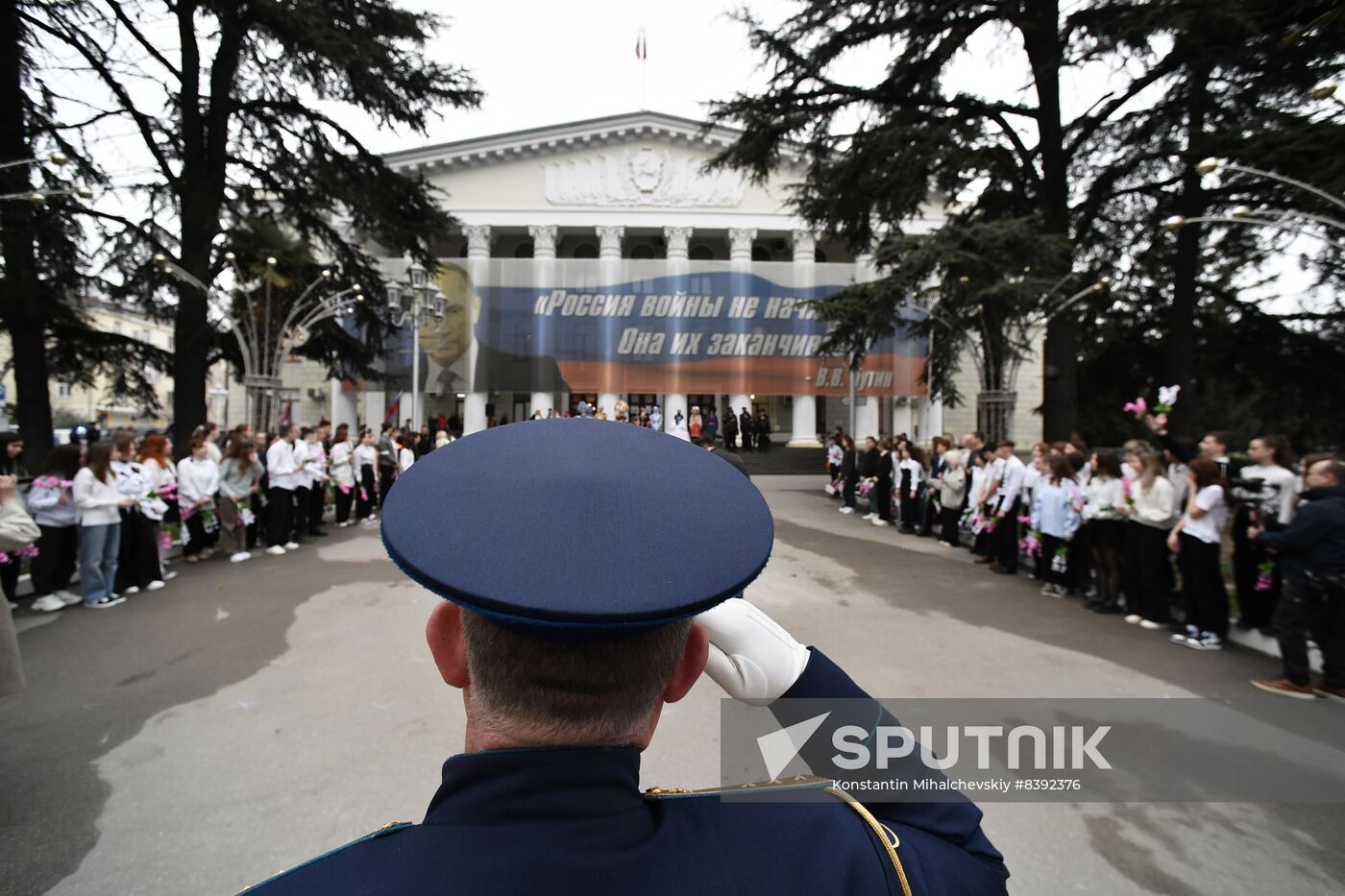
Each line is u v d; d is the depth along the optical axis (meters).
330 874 0.54
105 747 3.79
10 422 17.05
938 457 11.62
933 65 14.05
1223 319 16.38
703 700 4.41
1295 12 10.02
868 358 27.05
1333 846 2.94
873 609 6.93
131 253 14.20
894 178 14.42
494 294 26.95
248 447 9.23
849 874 0.64
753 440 28.20
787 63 14.83
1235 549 5.85
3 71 12.87
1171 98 13.39
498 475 0.65
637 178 32.41
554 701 0.62
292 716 4.20
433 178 32.28
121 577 7.34
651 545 0.59
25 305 13.34
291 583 7.86
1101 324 16.81
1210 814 3.19
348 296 17.78
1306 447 16.86
